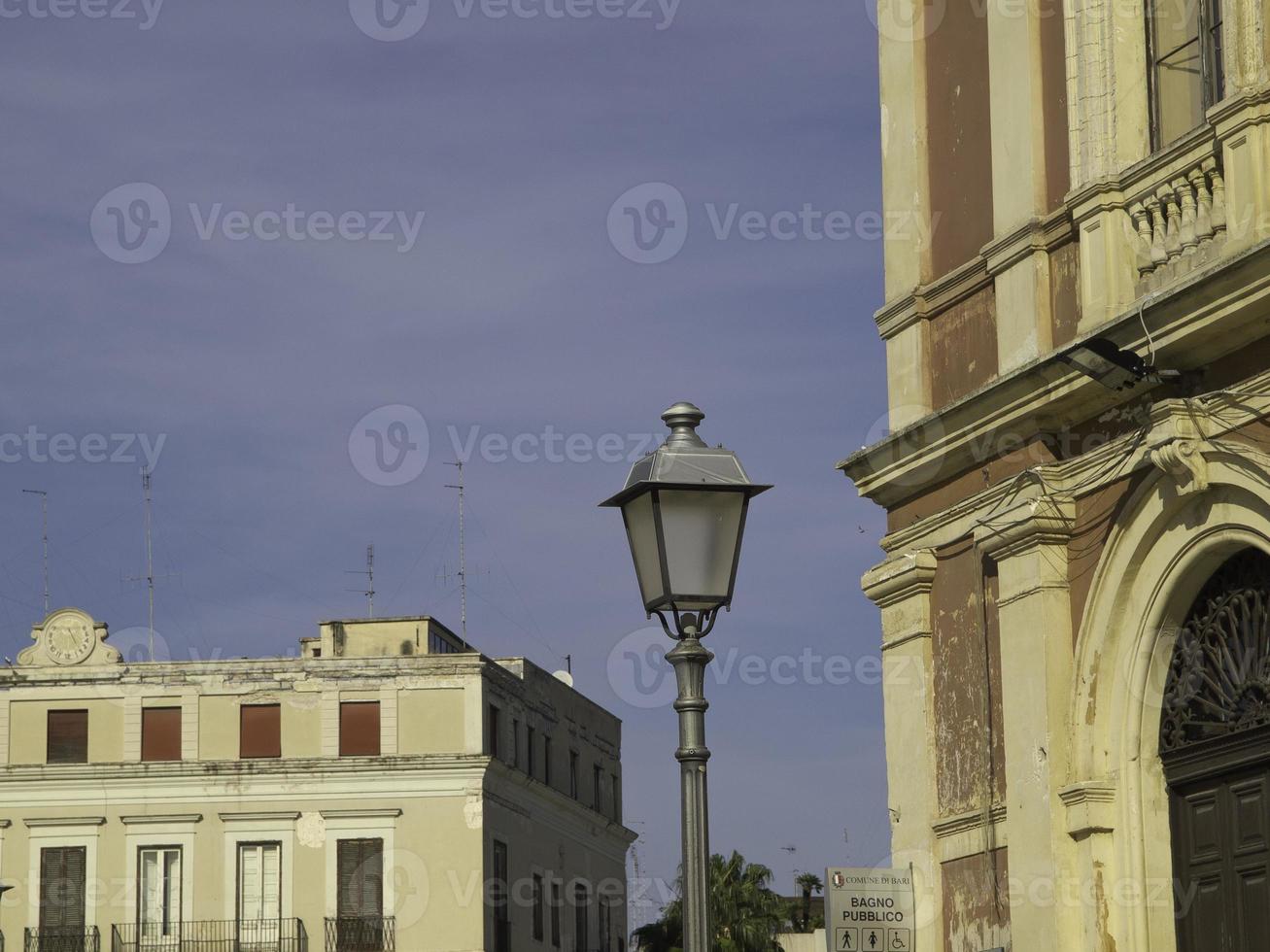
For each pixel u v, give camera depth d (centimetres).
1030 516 1556
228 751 5669
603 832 6731
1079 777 1527
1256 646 1448
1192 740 1494
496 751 5856
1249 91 1388
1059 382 1533
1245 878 1445
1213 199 1441
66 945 5516
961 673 1658
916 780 1684
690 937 1177
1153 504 1480
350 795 5631
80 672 5694
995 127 1662
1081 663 1537
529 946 5947
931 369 1731
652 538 1215
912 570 1697
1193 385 1448
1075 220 1552
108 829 5591
